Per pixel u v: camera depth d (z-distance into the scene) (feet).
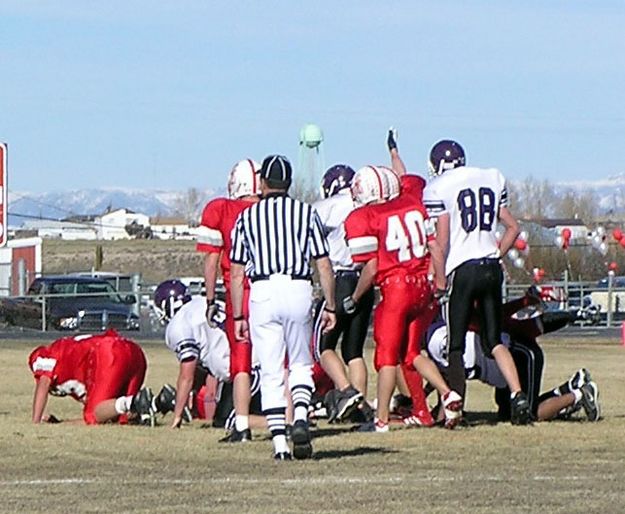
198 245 87.45
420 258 89.92
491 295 92.32
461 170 91.97
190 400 100.17
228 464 73.97
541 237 363.97
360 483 66.80
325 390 100.48
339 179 100.48
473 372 95.91
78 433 89.10
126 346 97.71
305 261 74.74
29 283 374.22
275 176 75.15
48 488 65.57
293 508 59.47
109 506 60.23
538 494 63.10
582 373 96.94
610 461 75.20
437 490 64.49
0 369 163.32
